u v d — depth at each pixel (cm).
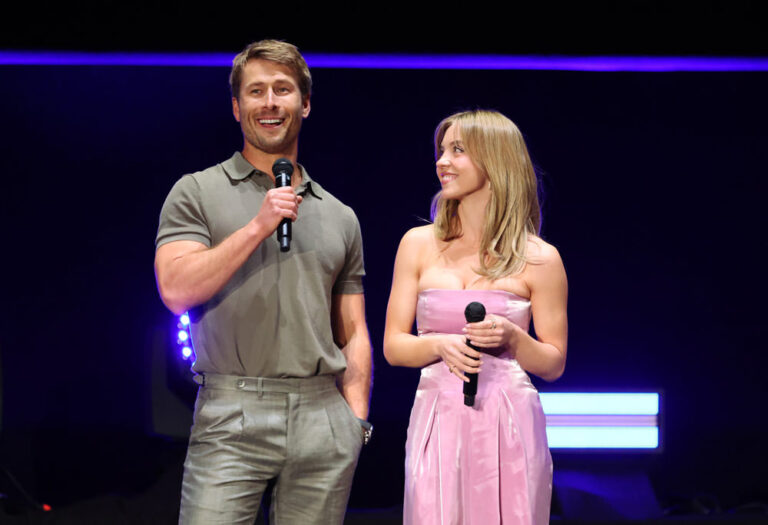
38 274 1366
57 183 1371
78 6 1226
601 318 1377
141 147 1380
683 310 1376
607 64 1347
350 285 686
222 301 618
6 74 1362
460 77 1381
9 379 1348
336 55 1310
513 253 665
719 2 1230
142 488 1292
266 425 611
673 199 1383
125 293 1370
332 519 631
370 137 1384
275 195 580
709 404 1362
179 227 620
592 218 1385
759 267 1375
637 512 1102
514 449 647
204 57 1327
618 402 1177
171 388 1091
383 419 1331
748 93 1377
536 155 1385
